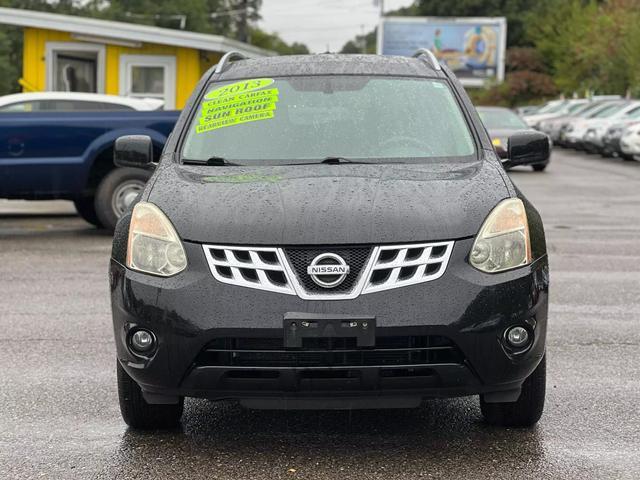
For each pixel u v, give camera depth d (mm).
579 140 32250
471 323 4219
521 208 4598
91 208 13680
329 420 5191
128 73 21109
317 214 4371
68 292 8859
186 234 4406
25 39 20953
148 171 12328
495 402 4652
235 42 21266
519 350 4348
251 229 4328
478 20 68250
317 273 4219
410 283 4238
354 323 4145
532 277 4410
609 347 6738
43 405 5449
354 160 5305
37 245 12016
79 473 4426
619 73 46812
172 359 4277
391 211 4398
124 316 4422
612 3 51062
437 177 4871
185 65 21156
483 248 4348
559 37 61562
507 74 68875
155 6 80125
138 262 4453
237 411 5363
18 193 11992
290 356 4227
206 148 5457
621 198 18062
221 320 4203
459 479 4320
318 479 4332
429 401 5527
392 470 4434
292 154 5367
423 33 69000
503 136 23391
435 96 5828
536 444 4773
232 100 5789
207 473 4414
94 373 6109
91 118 12023
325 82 5895
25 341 6957
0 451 4723
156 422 4938
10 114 11828
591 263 10414
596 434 4918
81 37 20797
